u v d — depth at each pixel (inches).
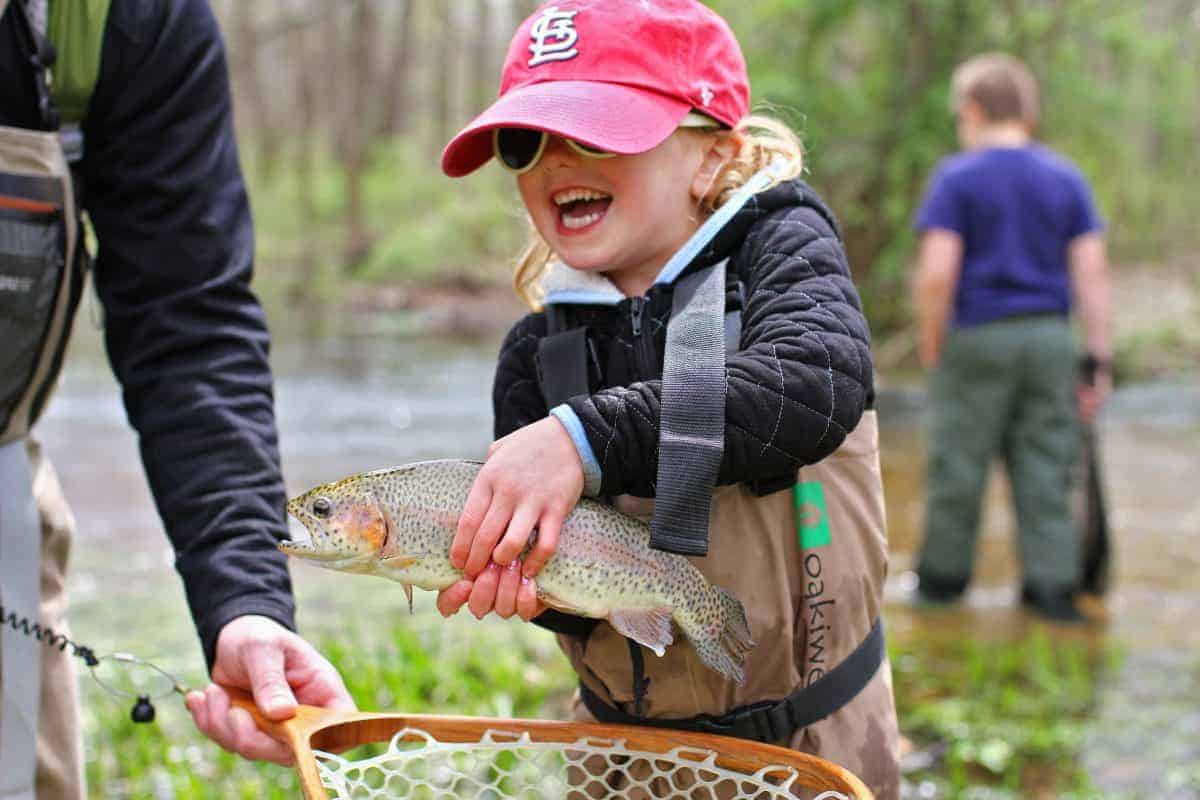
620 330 76.4
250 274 91.4
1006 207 229.8
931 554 234.8
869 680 77.7
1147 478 351.9
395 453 364.5
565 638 80.1
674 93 74.3
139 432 88.9
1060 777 155.0
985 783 153.3
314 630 191.6
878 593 78.8
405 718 74.4
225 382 88.0
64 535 88.3
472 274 818.2
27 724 81.5
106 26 83.7
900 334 559.8
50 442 371.2
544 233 77.4
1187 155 781.3
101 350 563.8
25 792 81.4
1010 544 280.2
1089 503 234.4
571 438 64.7
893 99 580.4
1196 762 158.1
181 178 87.7
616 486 65.9
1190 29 713.0
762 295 71.4
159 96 86.8
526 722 73.1
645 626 68.0
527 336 81.5
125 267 88.7
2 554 81.2
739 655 70.6
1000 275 229.3
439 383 505.0
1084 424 232.1
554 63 74.7
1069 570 226.8
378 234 992.2
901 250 566.9
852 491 76.7
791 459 65.4
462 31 1517.0
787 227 74.3
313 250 983.6
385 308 741.3
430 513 65.5
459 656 178.4
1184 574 255.4
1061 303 231.5
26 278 78.6
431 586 66.3
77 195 84.1
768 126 80.4
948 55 583.2
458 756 135.9
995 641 209.6
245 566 84.0
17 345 79.5
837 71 619.2
